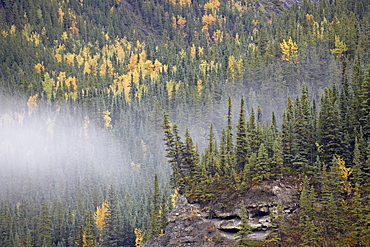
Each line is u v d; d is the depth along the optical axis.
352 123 97.25
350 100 107.38
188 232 93.81
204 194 96.75
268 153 100.38
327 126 96.56
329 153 95.81
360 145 89.25
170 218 98.94
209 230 91.62
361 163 85.31
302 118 100.88
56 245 149.00
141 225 138.75
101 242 136.38
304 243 75.12
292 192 89.62
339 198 81.06
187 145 108.88
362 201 78.19
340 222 77.44
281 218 79.81
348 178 88.00
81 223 148.88
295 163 93.56
